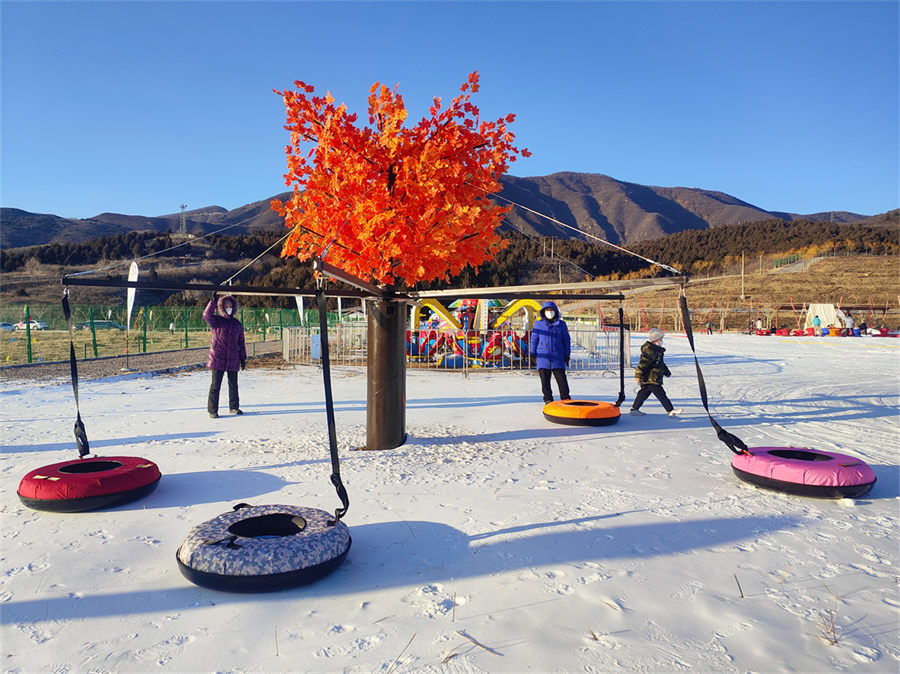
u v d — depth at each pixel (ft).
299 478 19.48
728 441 19.47
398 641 9.71
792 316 193.26
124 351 82.07
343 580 12.09
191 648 9.52
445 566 12.76
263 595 11.47
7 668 8.95
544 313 34.99
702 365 68.23
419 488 18.42
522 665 9.00
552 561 13.03
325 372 13.51
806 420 32.37
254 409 34.32
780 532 15.03
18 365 57.57
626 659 9.21
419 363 61.21
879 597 11.49
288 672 8.82
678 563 13.02
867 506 17.37
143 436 26.35
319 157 22.85
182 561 11.85
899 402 39.52
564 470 20.79
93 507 16.16
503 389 44.27
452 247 22.58
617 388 46.11
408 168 22.09
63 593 11.53
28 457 22.48
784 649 9.57
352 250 22.03
